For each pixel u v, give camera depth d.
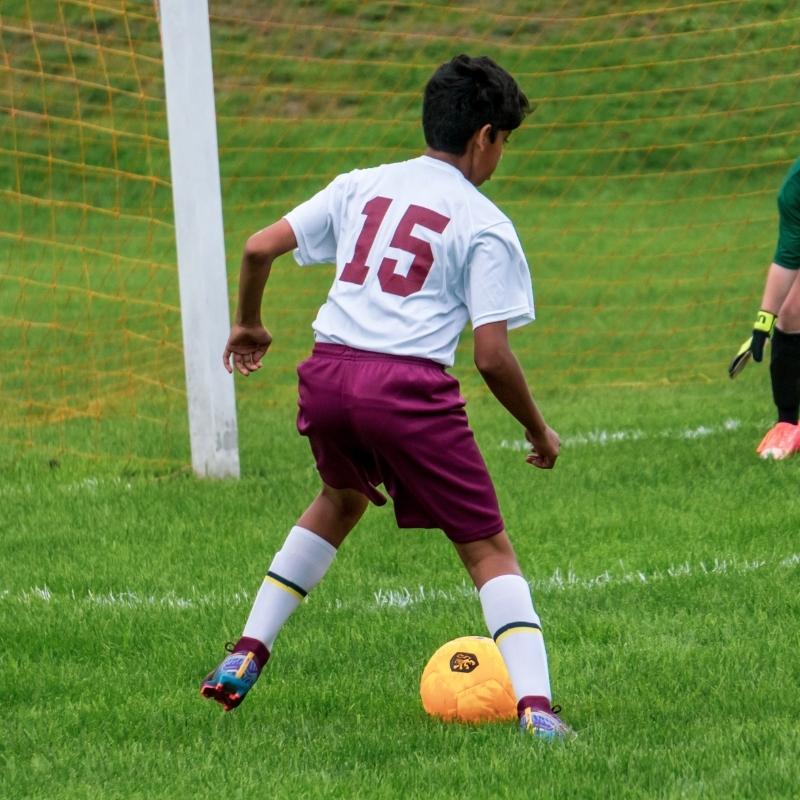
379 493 12.91
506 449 26.64
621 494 22.95
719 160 64.88
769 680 14.18
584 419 29.42
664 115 68.38
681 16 72.62
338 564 19.55
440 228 12.22
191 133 23.69
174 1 23.41
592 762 11.66
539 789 11.09
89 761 12.34
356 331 12.20
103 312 43.94
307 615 17.20
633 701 13.68
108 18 67.94
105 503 23.36
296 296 46.81
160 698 14.23
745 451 25.59
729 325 41.19
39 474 25.77
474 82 12.53
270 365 37.56
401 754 12.28
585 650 15.51
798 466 24.31
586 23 73.06
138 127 66.56
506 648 12.38
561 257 53.00
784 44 69.81
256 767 12.01
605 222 58.66
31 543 21.17
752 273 48.91
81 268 51.06
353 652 15.77
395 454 12.04
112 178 63.00
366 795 11.26
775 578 17.94
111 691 14.54
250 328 13.25
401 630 16.41
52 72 66.81
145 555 20.33
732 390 32.56
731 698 13.59
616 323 42.00
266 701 14.05
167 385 34.06
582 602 17.41
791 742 12.08
